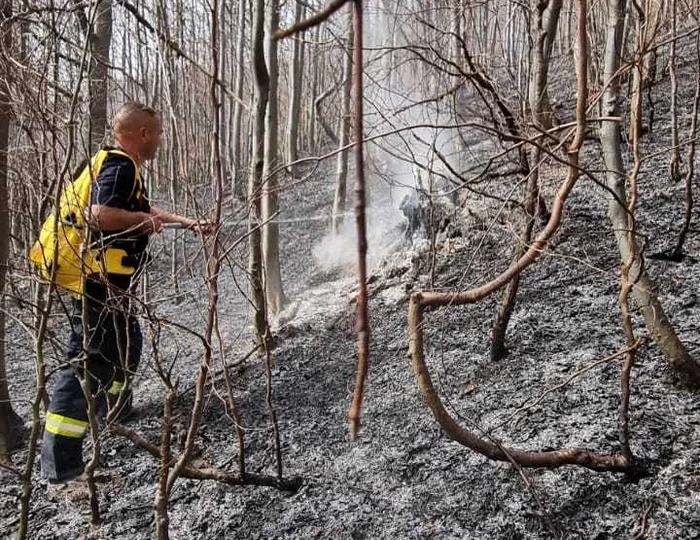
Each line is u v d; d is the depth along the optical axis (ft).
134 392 10.48
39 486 7.57
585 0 3.87
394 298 11.77
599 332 8.32
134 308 7.29
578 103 4.14
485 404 7.40
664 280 9.07
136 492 7.23
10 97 5.98
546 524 5.57
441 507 6.04
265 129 11.98
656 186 11.88
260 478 6.74
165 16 7.30
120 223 7.22
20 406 10.83
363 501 6.38
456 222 12.88
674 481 5.65
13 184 7.97
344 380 9.11
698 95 9.12
